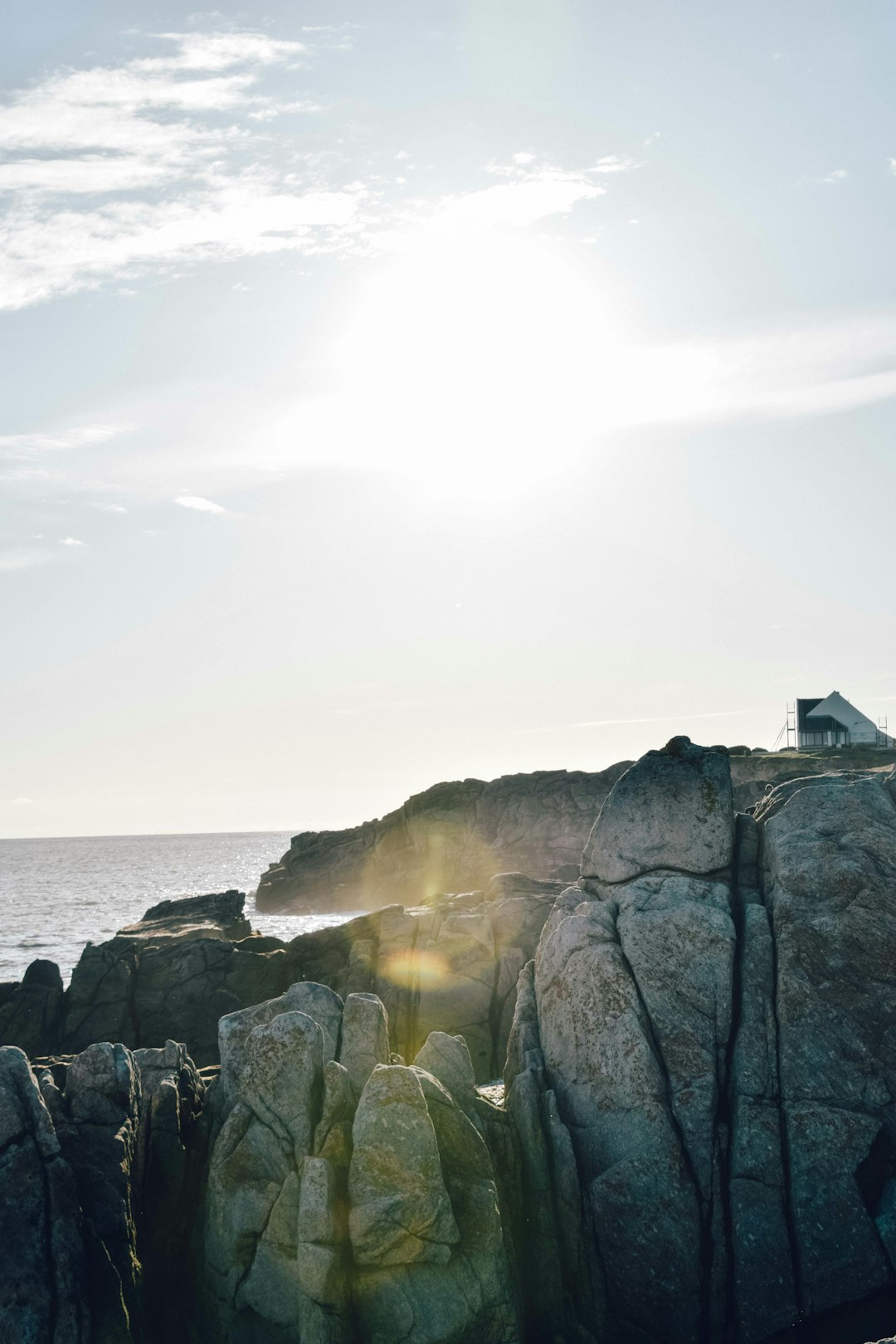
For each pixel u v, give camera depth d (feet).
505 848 341.21
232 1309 57.11
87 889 558.15
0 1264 51.62
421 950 119.34
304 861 391.04
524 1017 72.43
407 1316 52.65
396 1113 56.24
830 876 66.95
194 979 129.59
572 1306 60.18
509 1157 63.31
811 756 328.70
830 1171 59.62
